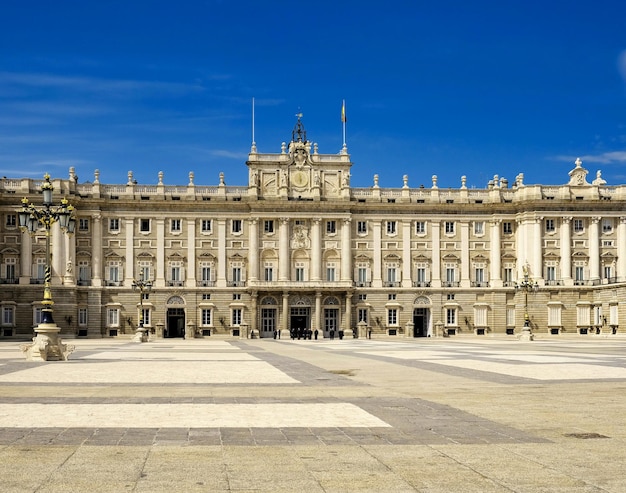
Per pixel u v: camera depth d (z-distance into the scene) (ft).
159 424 66.44
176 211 424.46
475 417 71.36
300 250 427.33
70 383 105.40
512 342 323.37
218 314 422.41
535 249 421.59
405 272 431.02
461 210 435.53
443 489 44.57
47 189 175.52
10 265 406.00
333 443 58.03
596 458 52.70
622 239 424.87
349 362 159.33
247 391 94.94
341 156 431.43
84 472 48.32
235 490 44.27
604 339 367.86
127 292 417.69
